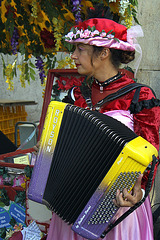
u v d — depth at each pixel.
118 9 2.46
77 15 2.32
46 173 1.57
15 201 2.35
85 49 1.63
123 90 1.63
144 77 3.16
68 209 1.54
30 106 5.92
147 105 1.57
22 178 2.32
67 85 2.86
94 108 1.67
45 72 3.05
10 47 3.04
